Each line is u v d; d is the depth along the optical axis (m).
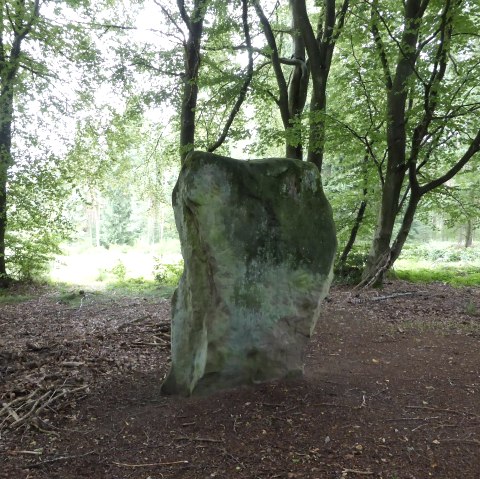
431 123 10.06
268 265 3.94
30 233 13.58
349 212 13.58
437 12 9.70
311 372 4.55
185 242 4.01
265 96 11.88
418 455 3.00
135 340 6.27
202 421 3.50
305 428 3.36
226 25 11.01
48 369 5.01
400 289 10.69
